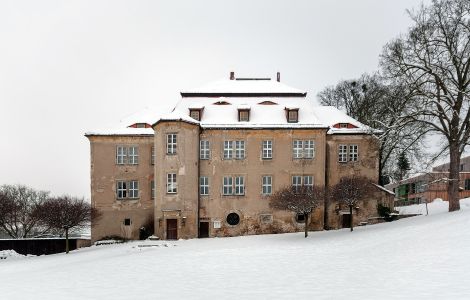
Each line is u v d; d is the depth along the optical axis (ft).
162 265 72.95
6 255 126.21
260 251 87.61
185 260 78.38
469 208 117.08
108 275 64.13
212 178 144.36
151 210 149.48
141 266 72.79
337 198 120.67
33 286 57.21
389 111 124.88
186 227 137.08
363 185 121.80
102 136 150.51
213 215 143.33
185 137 138.92
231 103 153.58
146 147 151.23
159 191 138.21
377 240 86.79
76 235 215.10
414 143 130.31
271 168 144.66
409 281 44.98
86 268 74.74
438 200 184.24
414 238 77.36
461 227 78.13
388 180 244.63
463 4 113.29
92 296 48.11
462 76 119.55
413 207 170.19
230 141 145.59
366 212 144.87
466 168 228.43
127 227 148.87
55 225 125.70
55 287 55.52
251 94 156.56
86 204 140.05
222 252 88.48
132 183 150.51
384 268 55.16
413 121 118.11
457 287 40.42
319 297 41.34
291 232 141.38
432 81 115.44
